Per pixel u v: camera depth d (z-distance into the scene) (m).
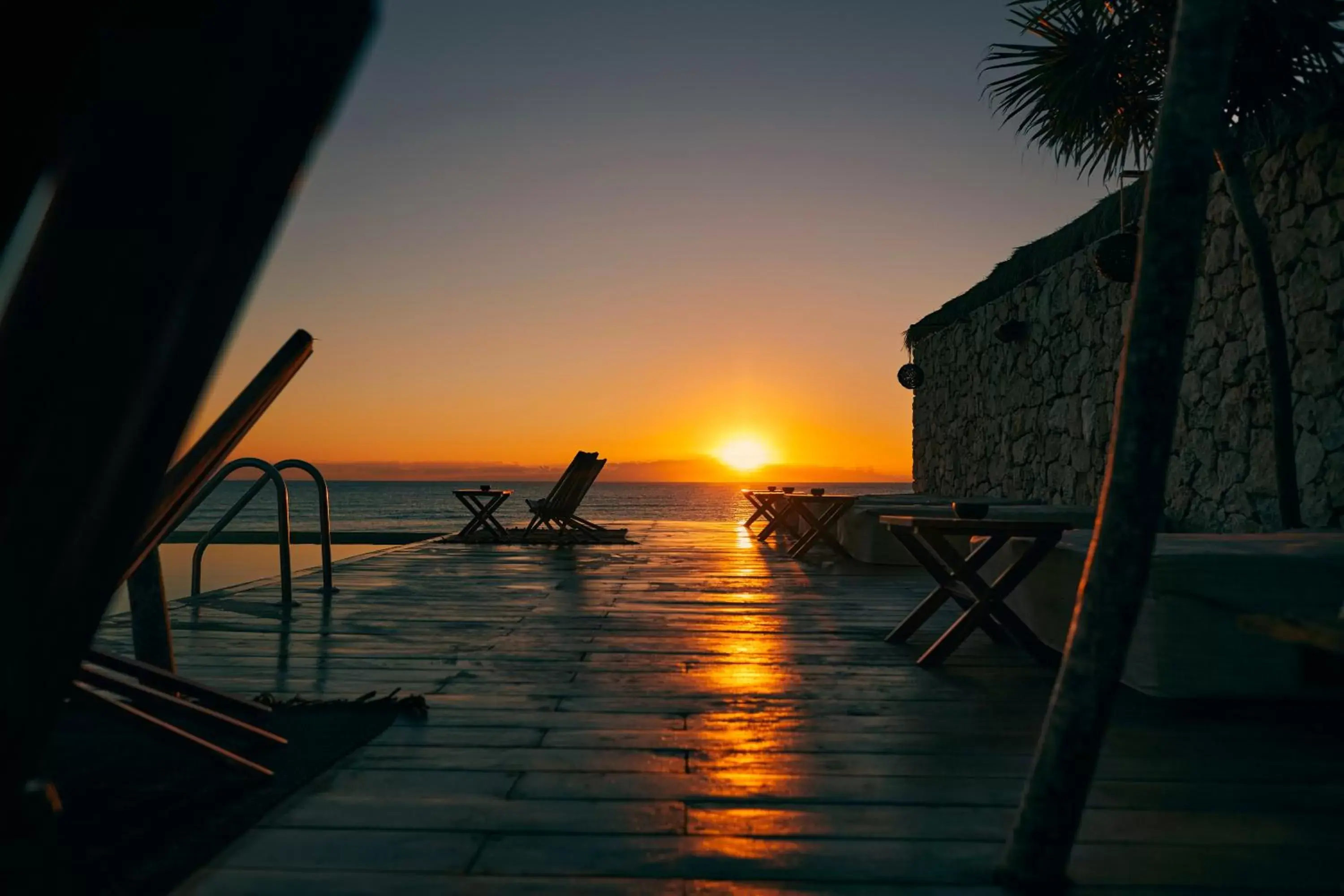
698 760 2.54
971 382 12.70
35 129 0.44
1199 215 1.60
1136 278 1.64
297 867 1.81
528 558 8.77
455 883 1.75
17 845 0.94
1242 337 6.42
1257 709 3.07
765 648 4.21
